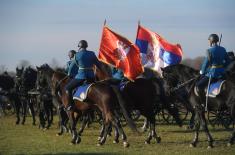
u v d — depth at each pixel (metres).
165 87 18.55
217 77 16.48
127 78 17.70
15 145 17.86
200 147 16.95
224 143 17.83
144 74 20.09
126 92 17.44
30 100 25.38
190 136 19.98
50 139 19.52
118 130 16.86
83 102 17.05
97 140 19.02
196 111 16.97
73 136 18.02
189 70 17.75
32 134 21.27
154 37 20.28
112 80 17.58
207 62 16.44
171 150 16.33
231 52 20.56
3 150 16.73
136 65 17.42
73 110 17.61
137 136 20.03
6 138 19.89
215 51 16.38
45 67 21.30
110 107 16.20
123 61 17.41
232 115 15.99
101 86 16.41
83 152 16.08
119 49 17.45
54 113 32.72
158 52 20.28
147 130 22.17
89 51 17.19
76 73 18.56
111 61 17.45
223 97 16.14
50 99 22.95
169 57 20.36
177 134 20.72
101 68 17.42
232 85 15.93
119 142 18.25
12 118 29.78
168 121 25.38
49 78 20.48
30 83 25.58
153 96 17.73
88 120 22.30
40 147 17.33
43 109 23.22
